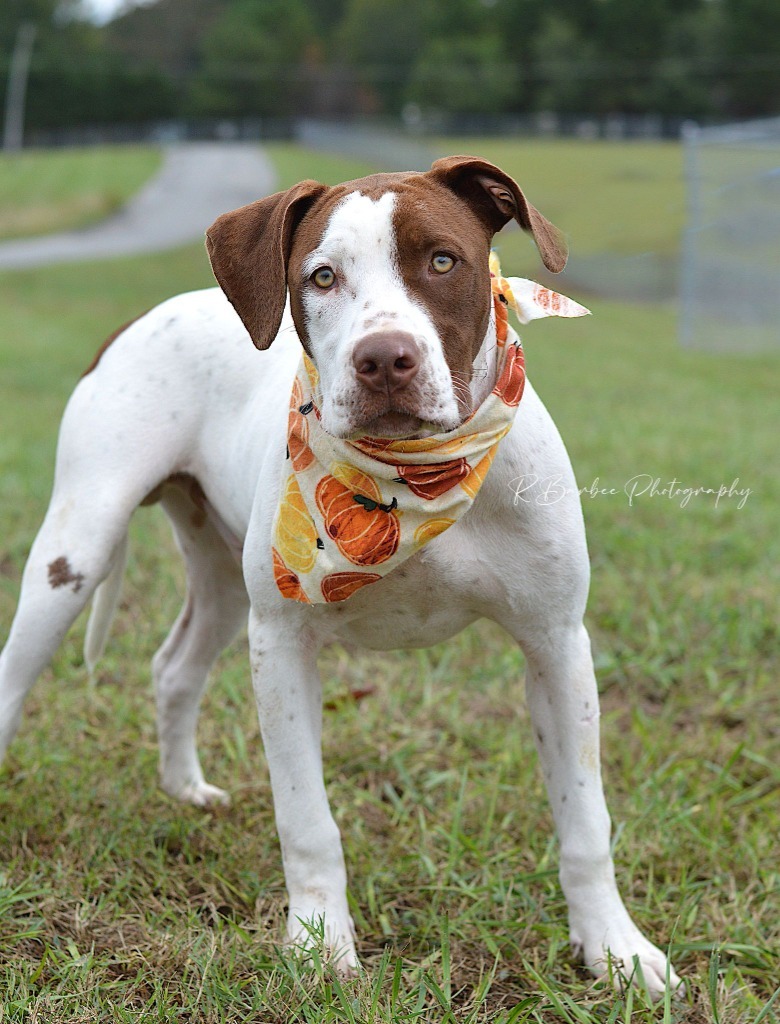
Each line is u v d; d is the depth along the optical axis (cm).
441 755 425
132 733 434
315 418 293
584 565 304
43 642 353
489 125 6400
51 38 8400
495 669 481
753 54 6550
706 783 400
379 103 8181
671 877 348
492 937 314
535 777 400
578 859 306
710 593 543
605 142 5162
